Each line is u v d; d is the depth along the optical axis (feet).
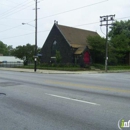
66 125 18.17
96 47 150.82
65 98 30.25
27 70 124.88
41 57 175.73
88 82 53.57
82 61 146.61
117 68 153.79
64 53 157.58
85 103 26.89
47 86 43.70
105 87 43.14
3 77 66.44
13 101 28.30
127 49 173.78
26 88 40.45
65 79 61.77
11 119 20.01
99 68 144.56
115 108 24.16
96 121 19.25
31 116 21.01
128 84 50.24
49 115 21.33
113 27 207.21
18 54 220.02
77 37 167.84
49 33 169.78
